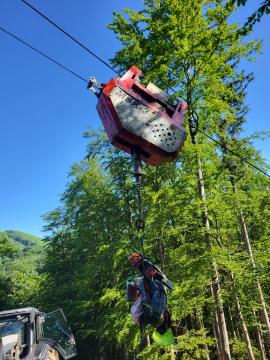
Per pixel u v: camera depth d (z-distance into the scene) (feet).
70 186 113.19
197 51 44.37
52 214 126.52
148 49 44.80
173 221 59.67
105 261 82.53
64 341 32.83
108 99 9.81
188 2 42.27
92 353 114.01
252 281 50.60
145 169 59.00
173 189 49.26
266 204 55.77
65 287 110.52
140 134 9.80
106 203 84.38
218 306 46.68
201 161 50.60
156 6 45.78
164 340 10.28
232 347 87.40
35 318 30.30
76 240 101.50
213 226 56.90
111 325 70.95
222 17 42.01
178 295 46.65
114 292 69.36
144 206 56.75
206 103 47.42
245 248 63.36
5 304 147.23
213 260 44.75
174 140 10.22
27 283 156.25
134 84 10.17
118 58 46.52
